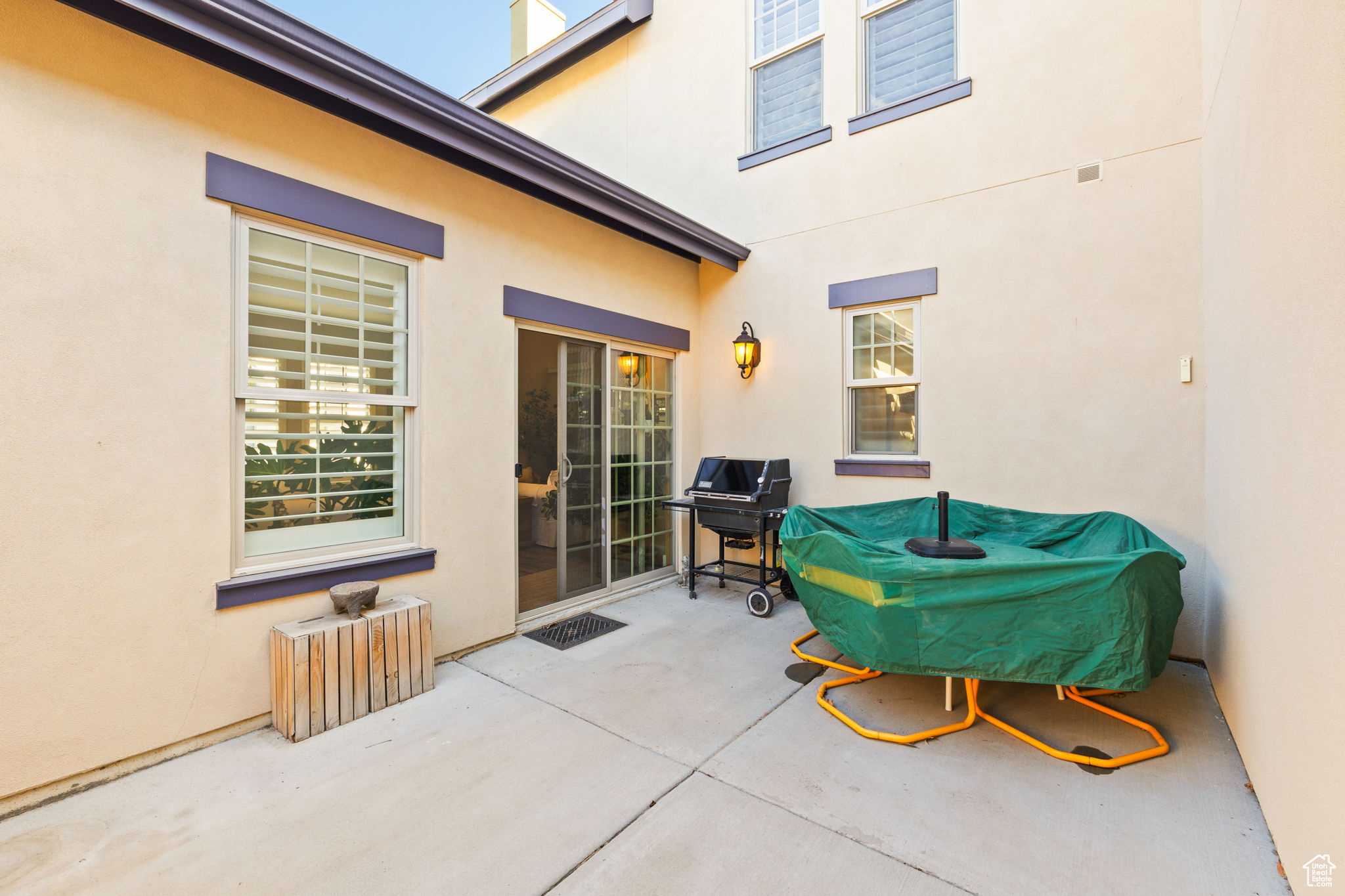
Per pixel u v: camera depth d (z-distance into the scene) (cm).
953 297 435
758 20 546
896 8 470
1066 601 244
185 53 252
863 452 490
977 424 425
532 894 178
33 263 216
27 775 214
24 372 214
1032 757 254
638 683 326
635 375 516
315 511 305
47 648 219
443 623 353
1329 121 158
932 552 313
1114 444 375
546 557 507
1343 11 149
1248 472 244
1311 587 168
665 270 534
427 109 301
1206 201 337
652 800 224
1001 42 416
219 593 260
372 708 290
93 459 229
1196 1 352
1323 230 163
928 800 224
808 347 508
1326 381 160
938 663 266
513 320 396
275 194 279
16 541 212
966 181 429
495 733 272
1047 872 186
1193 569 351
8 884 179
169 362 248
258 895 177
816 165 501
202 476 258
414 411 340
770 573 525
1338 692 148
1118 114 375
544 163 363
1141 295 368
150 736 243
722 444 563
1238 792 227
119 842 198
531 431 462
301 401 297
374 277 327
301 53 256
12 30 213
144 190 241
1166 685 323
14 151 213
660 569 546
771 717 289
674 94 595
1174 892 178
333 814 214
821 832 206
